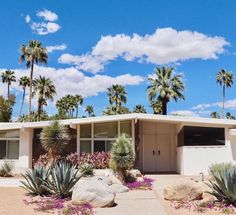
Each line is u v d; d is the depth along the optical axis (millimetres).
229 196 11289
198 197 12586
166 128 27047
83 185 11812
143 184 17281
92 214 10195
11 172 22609
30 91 52719
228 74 71062
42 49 52750
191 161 23047
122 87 69000
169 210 10812
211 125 23469
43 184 13602
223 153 23109
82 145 24531
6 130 24547
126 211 10711
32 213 10250
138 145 24219
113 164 18406
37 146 24734
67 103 86375
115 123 24625
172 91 44219
